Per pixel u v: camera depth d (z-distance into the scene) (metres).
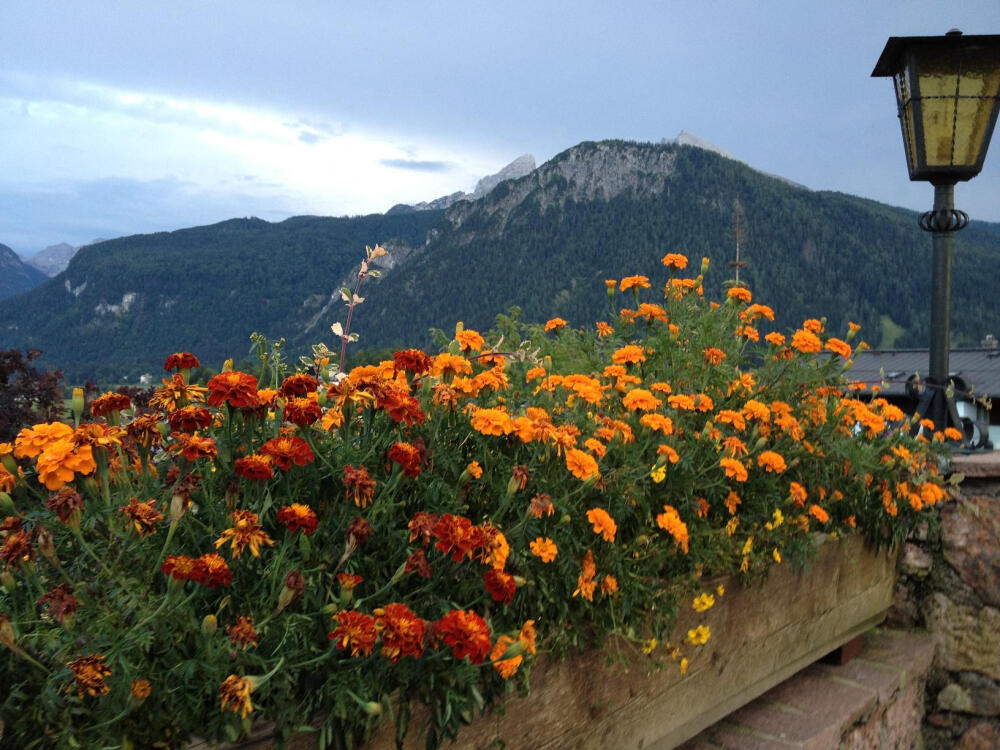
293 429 1.77
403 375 2.05
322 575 1.54
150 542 1.48
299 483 1.64
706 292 3.32
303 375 1.73
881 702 3.10
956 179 3.70
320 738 1.38
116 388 2.10
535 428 1.94
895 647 3.51
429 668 1.54
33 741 1.17
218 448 1.59
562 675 1.95
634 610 2.14
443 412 1.92
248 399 1.60
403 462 1.60
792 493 2.70
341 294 2.60
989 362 22.50
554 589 1.91
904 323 165.38
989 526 3.52
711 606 2.38
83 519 1.43
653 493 2.33
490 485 1.93
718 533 2.49
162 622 1.29
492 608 1.81
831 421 3.13
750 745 2.62
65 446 1.39
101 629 1.25
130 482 1.62
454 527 1.56
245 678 1.27
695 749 2.59
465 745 1.71
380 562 1.64
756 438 2.74
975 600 3.52
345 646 1.37
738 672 2.62
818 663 3.37
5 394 6.16
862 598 3.36
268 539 1.44
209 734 1.29
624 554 2.11
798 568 2.82
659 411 2.65
